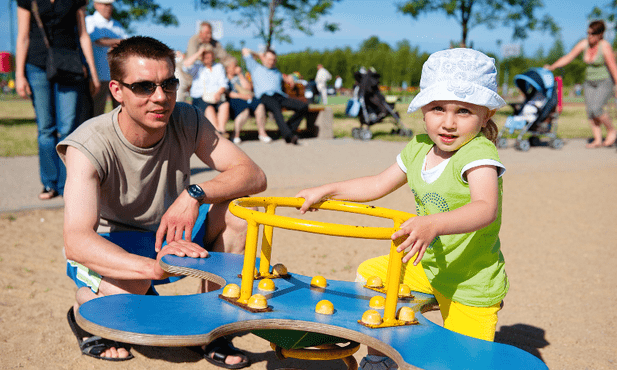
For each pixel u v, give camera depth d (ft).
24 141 33.71
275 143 34.45
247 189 8.64
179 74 31.91
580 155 32.68
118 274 7.14
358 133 38.01
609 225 17.92
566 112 76.13
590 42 35.06
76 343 9.02
